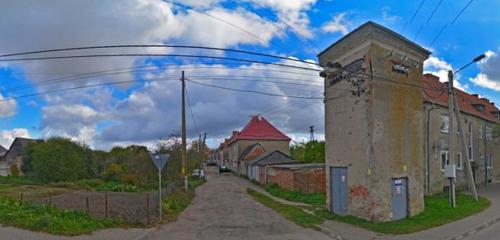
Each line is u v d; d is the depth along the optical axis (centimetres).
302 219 1781
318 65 1653
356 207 1783
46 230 1301
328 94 2028
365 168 1730
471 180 2555
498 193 3039
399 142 1839
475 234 1535
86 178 4634
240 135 7012
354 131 1809
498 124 4284
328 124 2031
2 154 7938
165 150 3869
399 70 1867
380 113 1755
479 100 4678
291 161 5178
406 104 1897
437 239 1403
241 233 1466
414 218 1809
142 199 2742
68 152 4528
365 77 1738
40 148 4531
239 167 6869
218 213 2028
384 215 1725
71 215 1524
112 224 1502
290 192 3052
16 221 1388
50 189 3728
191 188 3403
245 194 3225
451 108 2322
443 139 3097
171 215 1870
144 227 1526
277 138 7038
